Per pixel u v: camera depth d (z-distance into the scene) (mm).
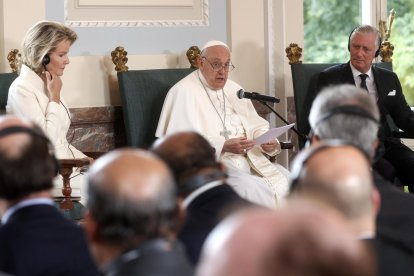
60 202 7242
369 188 2549
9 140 3473
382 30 10258
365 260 1341
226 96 8648
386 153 8695
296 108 9234
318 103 4027
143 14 9211
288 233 1323
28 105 7613
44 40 7707
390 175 8273
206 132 8453
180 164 3605
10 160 3426
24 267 3320
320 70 9375
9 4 8500
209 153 3680
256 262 1310
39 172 3463
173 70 8953
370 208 2572
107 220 2383
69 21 8867
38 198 3486
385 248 2992
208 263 1346
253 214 1357
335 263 1322
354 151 2621
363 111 3922
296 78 9266
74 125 8781
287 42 10016
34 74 7773
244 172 8039
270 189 8055
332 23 10797
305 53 10656
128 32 9141
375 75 9031
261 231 1325
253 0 9742
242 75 9750
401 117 9047
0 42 8523
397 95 9055
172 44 9367
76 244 3428
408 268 2959
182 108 8453
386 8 10867
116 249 2414
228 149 8000
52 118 7664
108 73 8969
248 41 9742
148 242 2346
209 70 8484
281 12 9953
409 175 8516
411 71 10953
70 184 7434
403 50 10938
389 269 2932
